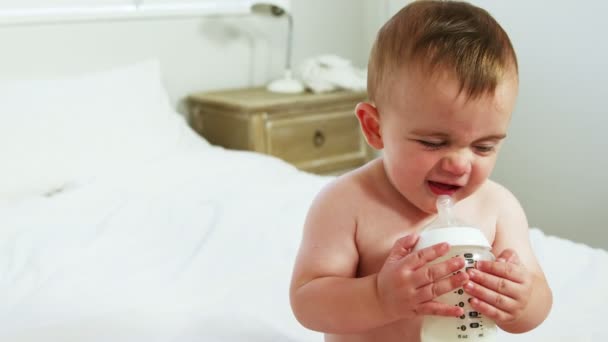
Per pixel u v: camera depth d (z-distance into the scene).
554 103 2.12
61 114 1.78
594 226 2.07
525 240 0.78
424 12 0.66
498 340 0.85
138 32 2.30
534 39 2.15
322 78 2.42
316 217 0.74
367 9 2.93
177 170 1.73
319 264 0.71
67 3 2.15
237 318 0.94
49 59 2.12
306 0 2.74
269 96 2.34
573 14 2.01
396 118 0.64
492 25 0.65
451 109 0.59
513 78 0.62
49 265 1.16
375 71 0.68
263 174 1.73
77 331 0.91
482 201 0.78
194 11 2.41
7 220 1.40
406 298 0.58
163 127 1.96
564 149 2.12
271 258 1.17
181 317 0.95
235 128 2.25
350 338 0.74
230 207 1.43
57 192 1.70
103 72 2.02
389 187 0.73
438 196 0.64
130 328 0.92
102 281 1.08
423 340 0.61
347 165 2.48
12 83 1.82
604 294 0.97
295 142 2.30
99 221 1.42
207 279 1.08
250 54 2.62
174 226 1.36
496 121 0.61
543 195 2.22
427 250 0.58
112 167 1.76
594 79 1.99
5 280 1.12
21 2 2.06
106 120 1.84
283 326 0.93
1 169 1.64
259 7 2.54
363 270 0.73
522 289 0.59
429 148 0.62
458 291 0.59
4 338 0.89
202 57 2.48
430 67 0.60
